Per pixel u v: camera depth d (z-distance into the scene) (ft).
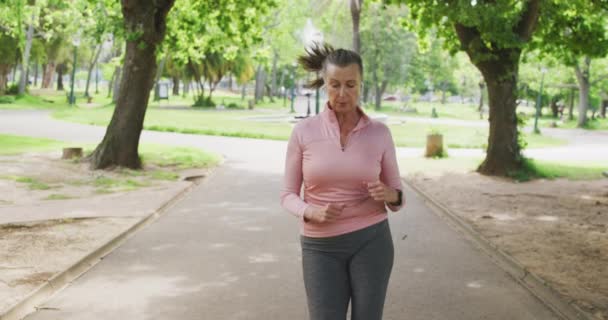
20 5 52.70
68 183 44.73
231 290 21.07
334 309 11.30
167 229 31.37
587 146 101.71
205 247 27.48
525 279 23.29
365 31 222.48
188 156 64.03
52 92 278.87
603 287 21.66
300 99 331.57
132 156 53.98
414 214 37.63
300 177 11.83
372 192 10.91
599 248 27.96
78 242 26.94
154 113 146.10
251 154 71.41
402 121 150.00
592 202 41.91
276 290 21.11
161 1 52.80
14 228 29.58
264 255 26.11
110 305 19.33
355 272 11.41
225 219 34.32
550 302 20.52
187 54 68.54
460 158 70.13
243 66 203.31
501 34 50.37
